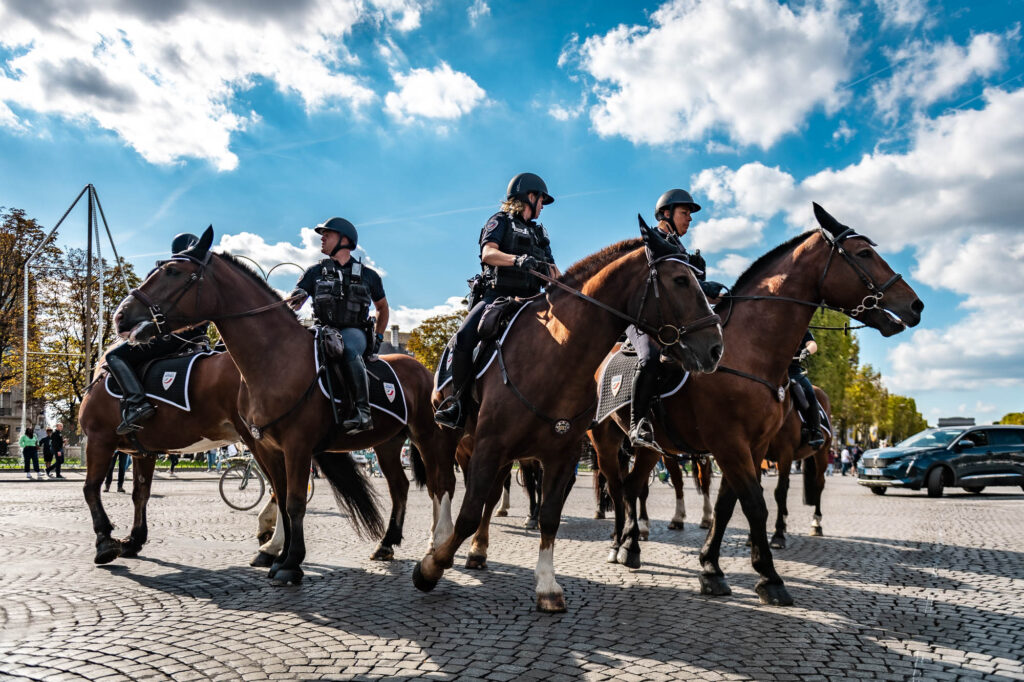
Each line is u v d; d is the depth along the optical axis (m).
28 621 4.43
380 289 6.93
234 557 6.95
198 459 36.94
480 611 4.80
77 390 38.78
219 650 3.86
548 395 4.77
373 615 4.65
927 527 10.28
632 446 6.83
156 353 7.00
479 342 5.32
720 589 5.43
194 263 5.66
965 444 18.11
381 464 7.12
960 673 3.65
